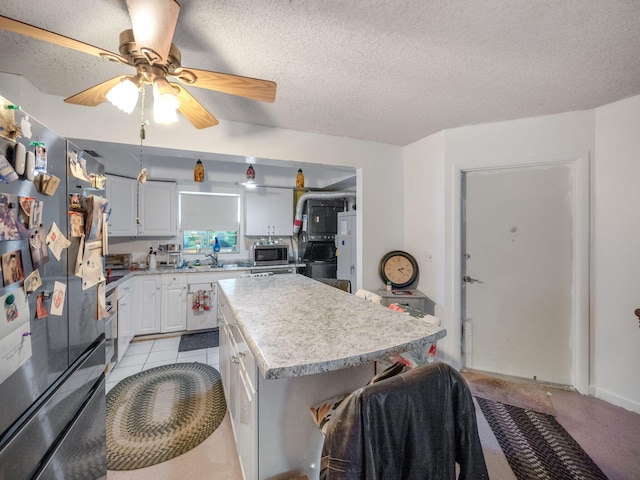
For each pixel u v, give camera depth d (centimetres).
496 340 252
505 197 247
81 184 126
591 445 172
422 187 287
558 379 237
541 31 133
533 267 240
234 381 163
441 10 121
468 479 79
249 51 149
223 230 446
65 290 111
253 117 235
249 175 326
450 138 258
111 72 168
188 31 133
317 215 473
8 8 118
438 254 268
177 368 272
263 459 107
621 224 207
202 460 164
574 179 227
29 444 86
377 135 278
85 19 125
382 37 138
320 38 139
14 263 83
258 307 150
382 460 71
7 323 80
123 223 349
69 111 198
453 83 181
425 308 283
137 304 339
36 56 153
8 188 81
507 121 240
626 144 204
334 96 199
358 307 150
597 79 177
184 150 228
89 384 128
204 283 372
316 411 109
